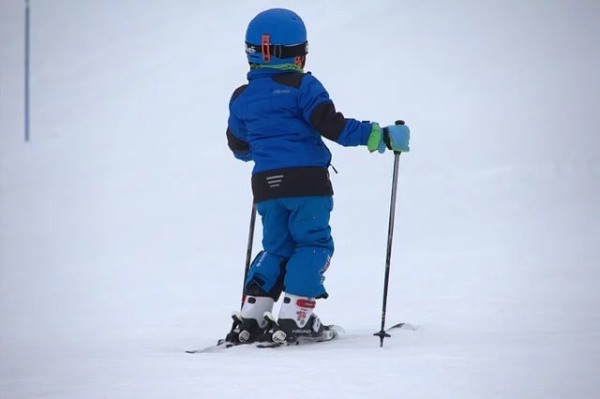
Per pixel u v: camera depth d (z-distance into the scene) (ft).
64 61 264.72
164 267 81.97
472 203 95.09
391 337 39.60
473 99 148.56
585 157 108.47
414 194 102.99
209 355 35.32
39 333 54.44
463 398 25.59
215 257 84.53
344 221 93.97
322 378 28.43
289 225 39.83
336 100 160.56
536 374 28.19
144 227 104.58
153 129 173.37
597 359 30.37
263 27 39.83
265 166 39.68
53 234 106.93
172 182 129.90
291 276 38.83
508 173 106.01
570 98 139.85
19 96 232.12
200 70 217.97
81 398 27.35
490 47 182.29
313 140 39.96
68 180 145.28
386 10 224.94
